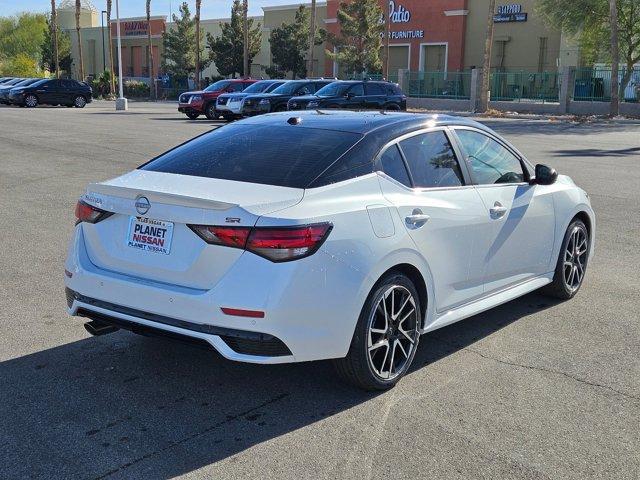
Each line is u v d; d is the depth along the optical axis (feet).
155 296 12.83
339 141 14.67
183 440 12.37
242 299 12.09
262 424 12.96
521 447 12.25
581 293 21.40
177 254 12.86
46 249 25.61
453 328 18.25
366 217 13.44
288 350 12.41
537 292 21.26
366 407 13.67
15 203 34.27
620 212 33.76
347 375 13.94
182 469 11.43
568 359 16.25
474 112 127.13
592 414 13.53
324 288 12.58
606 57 133.59
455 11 169.68
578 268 21.01
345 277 12.85
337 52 189.78
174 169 14.80
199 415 13.28
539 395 14.33
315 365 15.64
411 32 177.58
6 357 15.83
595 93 125.29
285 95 91.97
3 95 135.33
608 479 11.29
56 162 48.91
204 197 12.73
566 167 49.62
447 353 16.53
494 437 12.58
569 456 11.98
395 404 13.83
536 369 15.65
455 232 15.52
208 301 12.25
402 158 15.08
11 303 19.56
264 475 11.27
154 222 13.19
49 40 258.16
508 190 17.56
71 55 283.79
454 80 146.30
